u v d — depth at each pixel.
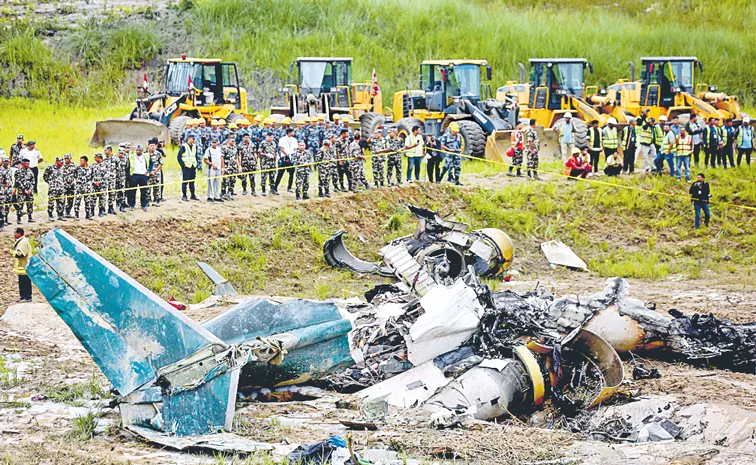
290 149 33.84
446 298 17.98
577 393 17.28
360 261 29.08
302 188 33.38
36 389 16.59
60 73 58.44
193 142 32.25
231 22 63.44
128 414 14.23
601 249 34.44
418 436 14.00
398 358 17.66
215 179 32.81
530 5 72.88
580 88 46.38
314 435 14.17
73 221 28.78
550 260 32.56
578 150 39.16
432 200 36.03
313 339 16.36
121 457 12.87
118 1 67.06
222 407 14.26
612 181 39.19
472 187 37.41
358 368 17.69
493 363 16.77
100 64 59.59
